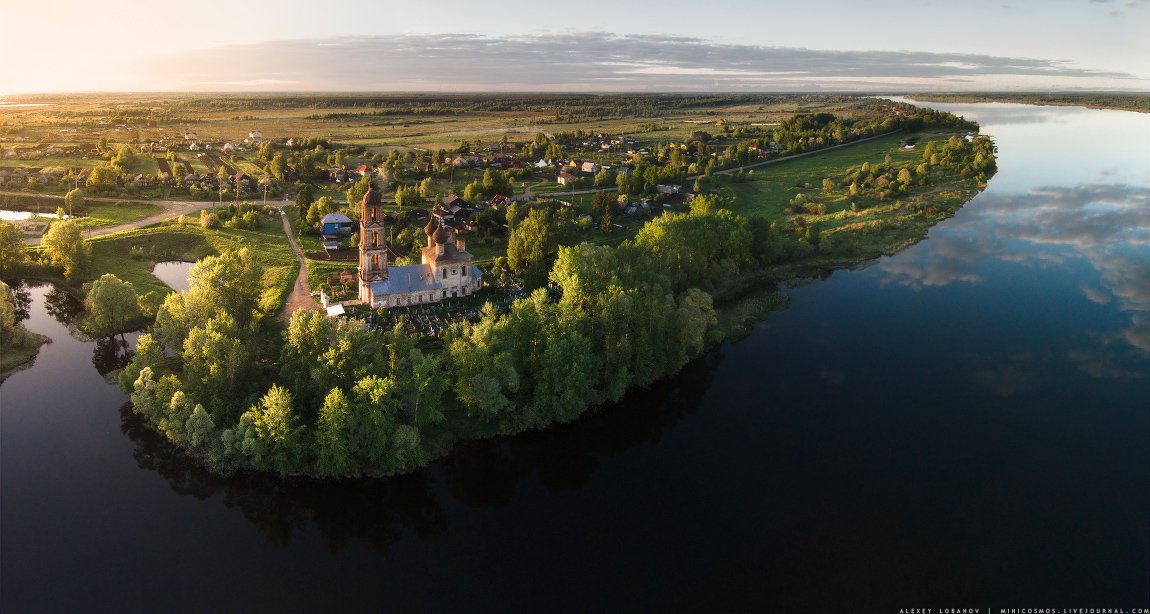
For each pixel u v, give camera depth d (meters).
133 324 148.25
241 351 105.81
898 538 89.06
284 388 105.94
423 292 151.50
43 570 81.19
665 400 123.69
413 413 102.69
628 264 134.25
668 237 156.88
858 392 125.25
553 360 109.62
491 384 104.25
